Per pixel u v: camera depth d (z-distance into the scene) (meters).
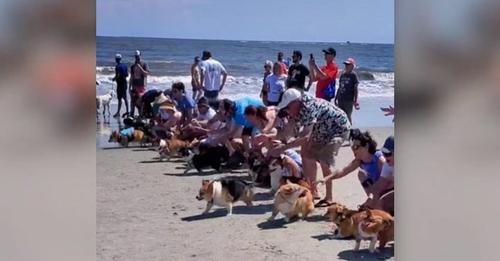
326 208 4.09
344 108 6.73
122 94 8.57
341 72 6.96
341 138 4.16
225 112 5.54
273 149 4.52
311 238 3.55
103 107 8.48
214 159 5.55
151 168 5.70
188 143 6.16
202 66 7.62
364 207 3.56
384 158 3.63
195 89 7.73
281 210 3.89
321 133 4.15
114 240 3.48
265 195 4.56
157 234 3.67
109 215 3.99
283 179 4.18
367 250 3.33
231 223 3.89
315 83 7.12
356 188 4.49
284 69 6.45
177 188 4.88
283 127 4.48
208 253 3.30
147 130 6.90
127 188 4.82
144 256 3.27
